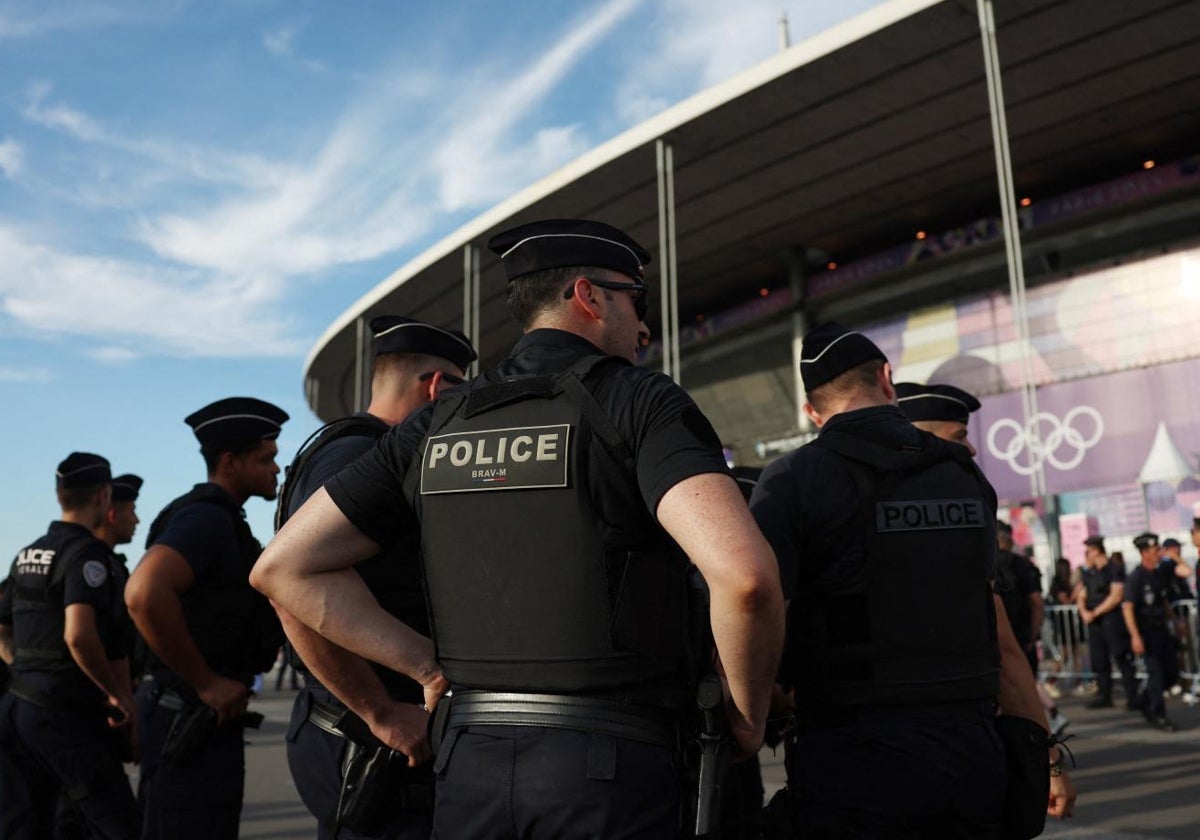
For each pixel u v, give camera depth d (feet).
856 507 7.20
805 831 7.16
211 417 11.18
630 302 5.91
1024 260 69.10
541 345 5.61
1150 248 63.41
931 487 7.46
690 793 4.84
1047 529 59.52
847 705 7.03
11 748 12.93
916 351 74.33
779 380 85.40
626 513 4.87
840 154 65.00
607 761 4.67
